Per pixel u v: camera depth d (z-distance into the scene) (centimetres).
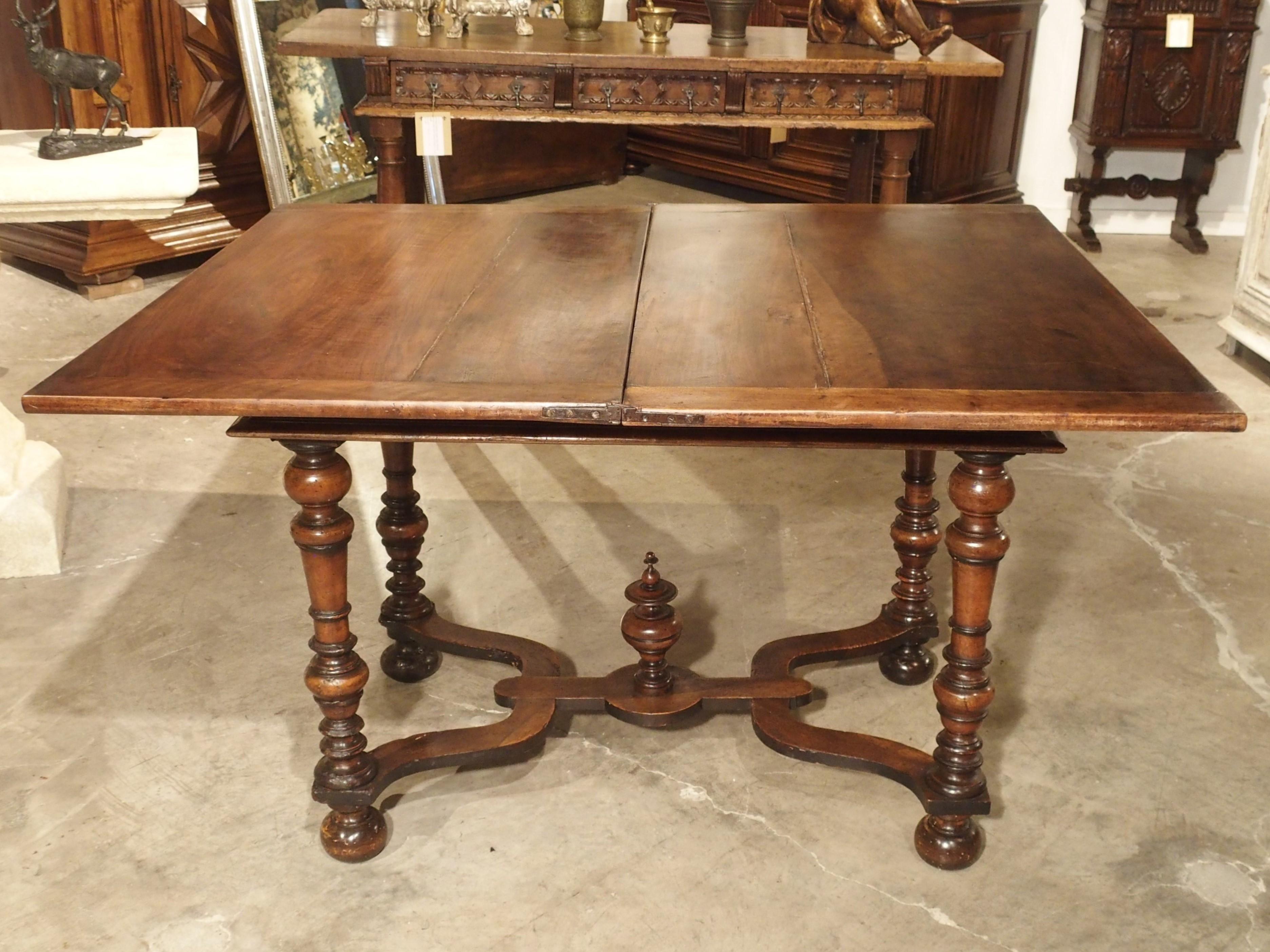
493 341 204
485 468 380
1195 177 605
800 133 630
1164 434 405
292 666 281
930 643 291
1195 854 225
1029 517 349
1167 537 338
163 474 375
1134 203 634
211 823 233
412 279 235
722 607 304
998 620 298
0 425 324
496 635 274
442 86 395
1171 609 303
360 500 360
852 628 278
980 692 211
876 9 398
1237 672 279
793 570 322
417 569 275
